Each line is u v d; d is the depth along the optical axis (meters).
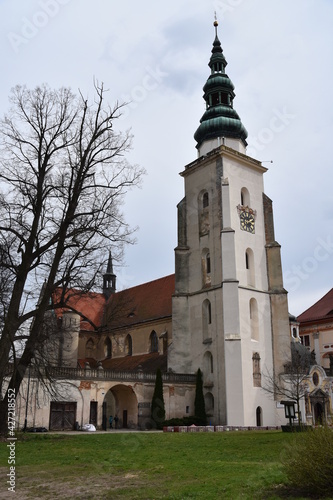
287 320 58.22
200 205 62.62
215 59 69.12
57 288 35.66
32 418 43.62
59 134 35.72
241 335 54.78
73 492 14.67
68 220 33.75
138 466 19.56
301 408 57.75
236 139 64.81
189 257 62.50
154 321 66.69
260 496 13.06
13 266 32.91
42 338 33.31
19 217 33.78
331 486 12.88
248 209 61.09
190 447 26.94
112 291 85.06
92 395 48.16
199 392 54.34
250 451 24.16
